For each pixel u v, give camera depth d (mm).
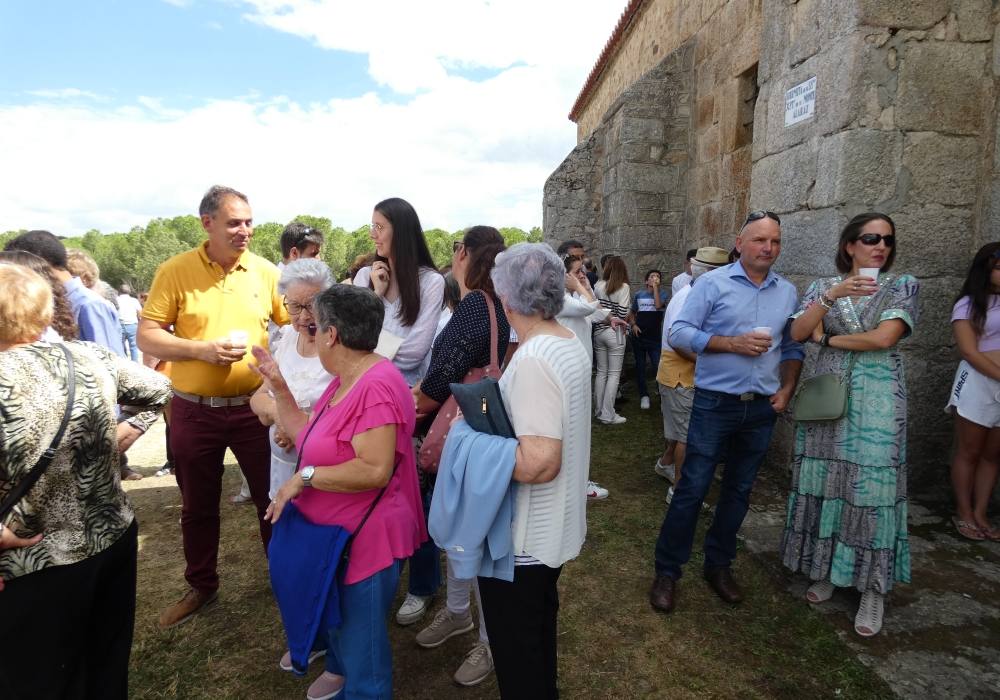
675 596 2994
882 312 2576
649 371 8844
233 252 2756
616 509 4109
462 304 2438
